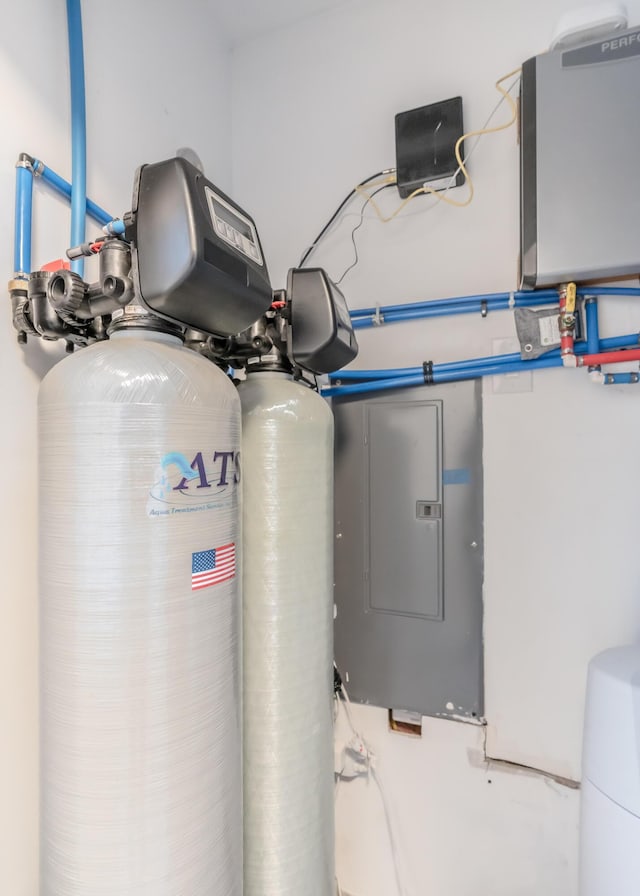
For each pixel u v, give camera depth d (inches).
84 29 31.7
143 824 20.2
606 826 29.1
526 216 35.5
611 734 29.3
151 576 20.4
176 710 21.0
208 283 20.7
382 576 43.4
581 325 38.4
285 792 29.9
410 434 42.7
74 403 20.3
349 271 45.9
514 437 40.1
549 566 39.1
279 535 29.7
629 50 33.1
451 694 41.4
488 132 39.7
